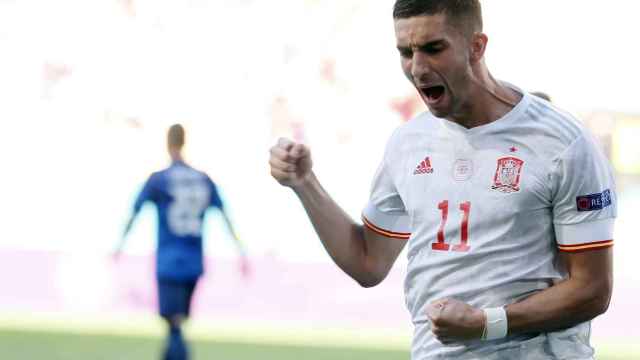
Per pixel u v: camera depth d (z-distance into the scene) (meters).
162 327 41.16
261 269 50.34
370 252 12.38
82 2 58.31
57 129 57.19
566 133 10.66
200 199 30.31
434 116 11.20
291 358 33.72
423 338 11.35
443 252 11.04
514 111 10.84
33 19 58.12
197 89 58.00
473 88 10.67
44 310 47.12
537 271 10.77
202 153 57.22
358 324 44.84
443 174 11.09
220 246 53.94
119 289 50.31
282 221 54.56
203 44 58.34
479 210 10.84
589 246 10.62
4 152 56.44
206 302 49.44
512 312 10.55
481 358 10.90
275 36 58.50
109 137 57.16
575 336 11.05
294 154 11.73
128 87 57.81
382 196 12.09
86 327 40.97
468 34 10.38
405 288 11.63
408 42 10.35
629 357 36.31
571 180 10.57
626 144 56.59
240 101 57.97
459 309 10.49
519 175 10.70
